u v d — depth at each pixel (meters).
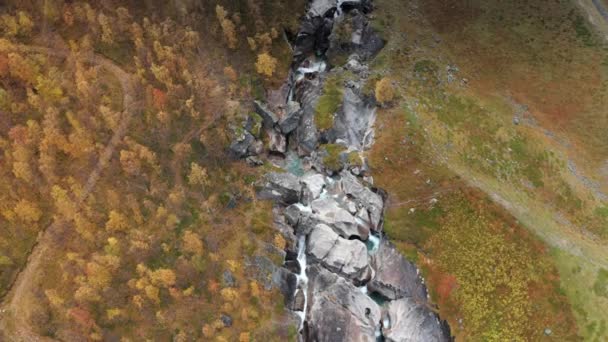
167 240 73.06
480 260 76.44
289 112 90.75
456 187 81.75
